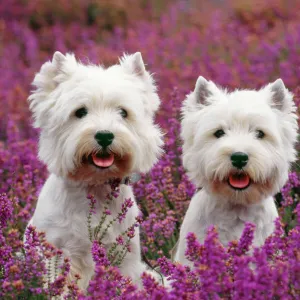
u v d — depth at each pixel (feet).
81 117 18.90
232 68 35.96
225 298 13.85
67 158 18.62
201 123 19.54
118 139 18.22
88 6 63.26
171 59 40.22
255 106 19.16
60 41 50.08
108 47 46.80
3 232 18.78
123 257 18.69
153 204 22.63
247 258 13.69
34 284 16.39
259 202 19.35
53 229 19.45
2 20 58.90
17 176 25.39
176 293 13.82
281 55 37.35
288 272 13.89
